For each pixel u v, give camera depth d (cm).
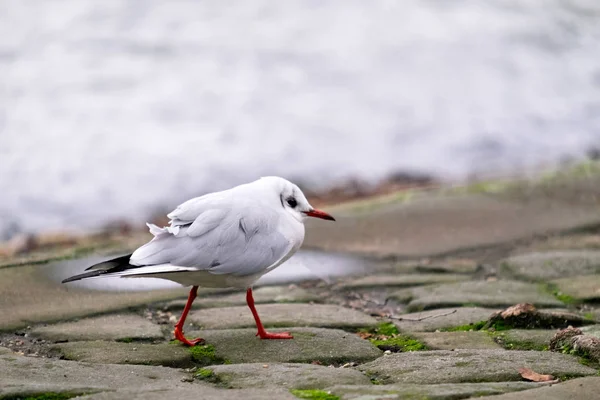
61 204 1420
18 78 1903
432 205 1301
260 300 907
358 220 1233
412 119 1856
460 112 1900
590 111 1980
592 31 2439
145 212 1416
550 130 1873
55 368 652
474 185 1429
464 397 580
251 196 775
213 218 741
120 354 705
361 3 2464
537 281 970
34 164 1535
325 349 726
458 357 685
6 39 2123
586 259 1034
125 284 945
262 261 752
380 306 908
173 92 1877
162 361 692
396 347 744
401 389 596
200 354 719
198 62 2041
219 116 1789
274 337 750
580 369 653
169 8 2358
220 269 734
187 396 571
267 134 1733
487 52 2217
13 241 1270
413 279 991
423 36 2267
